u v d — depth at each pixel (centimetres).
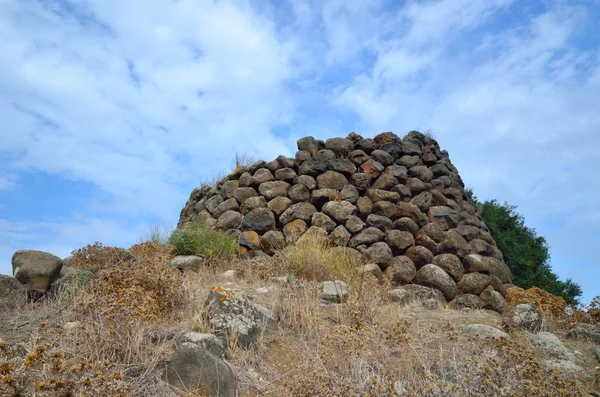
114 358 347
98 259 630
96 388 268
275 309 522
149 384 332
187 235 802
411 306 645
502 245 1069
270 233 833
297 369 396
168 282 487
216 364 349
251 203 893
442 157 1005
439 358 411
